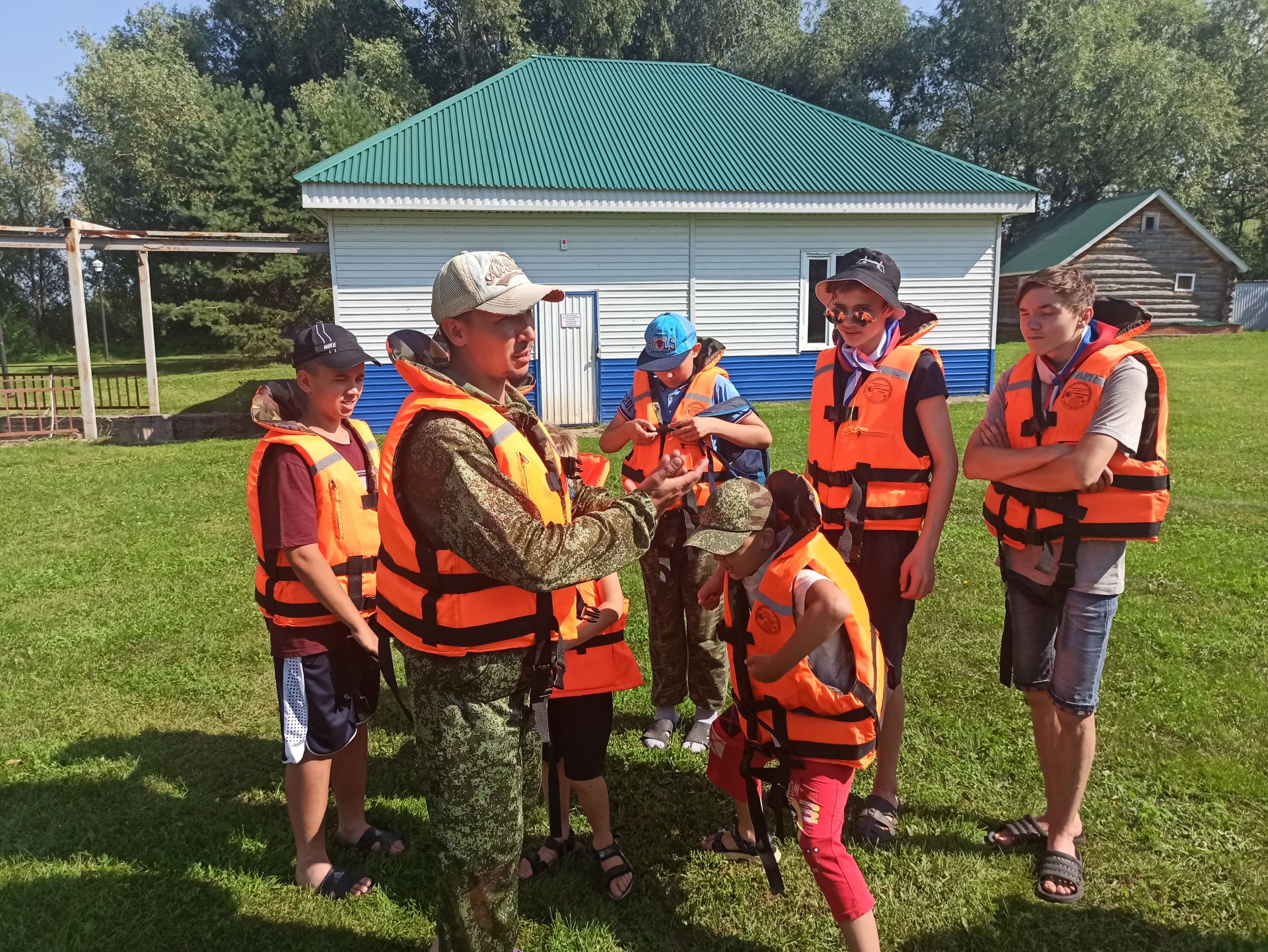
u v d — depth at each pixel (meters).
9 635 5.36
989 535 7.13
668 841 3.29
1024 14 40.22
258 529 2.80
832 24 45.53
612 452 4.08
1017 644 3.05
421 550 2.08
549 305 15.03
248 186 28.61
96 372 25.75
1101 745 3.82
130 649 5.16
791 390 16.14
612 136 16.30
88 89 35.62
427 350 2.22
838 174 15.63
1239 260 29.89
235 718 4.34
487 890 2.17
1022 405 2.90
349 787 3.24
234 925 2.85
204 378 24.45
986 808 3.41
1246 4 43.91
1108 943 2.69
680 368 3.82
